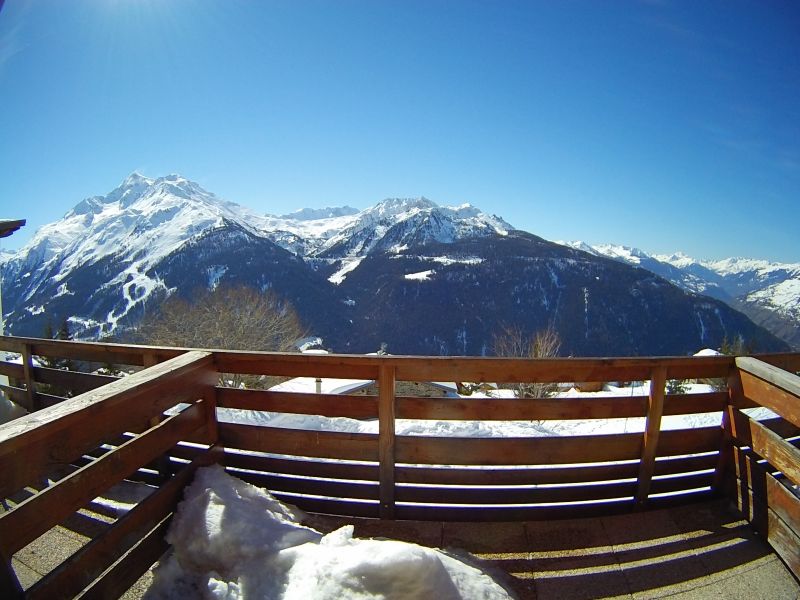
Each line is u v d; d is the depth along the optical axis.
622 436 2.68
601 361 2.54
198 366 2.45
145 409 2.02
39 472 1.47
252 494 2.26
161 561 2.03
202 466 2.44
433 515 2.57
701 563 2.26
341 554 1.75
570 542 2.41
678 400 2.70
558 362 2.52
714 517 2.63
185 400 2.34
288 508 2.46
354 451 2.58
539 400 2.60
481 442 2.56
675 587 2.10
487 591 1.86
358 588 1.63
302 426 5.36
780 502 2.35
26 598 1.40
